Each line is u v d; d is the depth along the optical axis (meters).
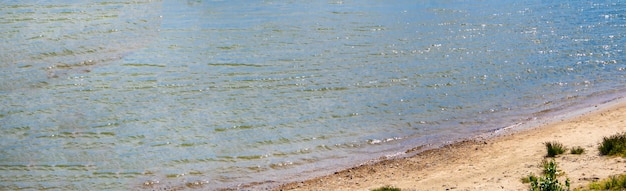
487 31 43.19
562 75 32.34
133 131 24.48
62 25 43.59
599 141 20.27
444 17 48.34
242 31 42.75
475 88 30.05
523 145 21.23
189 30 43.19
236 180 19.92
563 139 21.28
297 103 27.72
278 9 51.56
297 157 21.77
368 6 53.22
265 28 43.69
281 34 41.78
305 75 32.03
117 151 22.50
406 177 19.11
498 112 26.53
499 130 24.03
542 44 39.25
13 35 40.47
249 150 22.42
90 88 30.31
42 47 38.03
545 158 19.00
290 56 35.84
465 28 44.16
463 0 57.25
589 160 17.88
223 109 27.00
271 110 26.78
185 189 19.33
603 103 27.14
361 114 26.22
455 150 21.72
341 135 23.88
